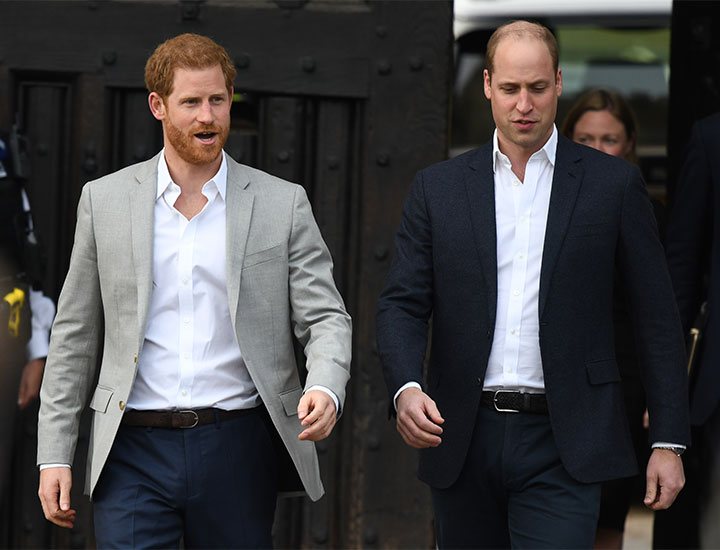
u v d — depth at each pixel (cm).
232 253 1343
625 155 1955
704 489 1783
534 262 1397
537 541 1388
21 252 1712
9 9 1803
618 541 1847
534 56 1354
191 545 1384
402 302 1440
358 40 1803
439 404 1435
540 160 1409
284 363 1372
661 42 3322
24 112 1827
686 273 1698
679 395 1405
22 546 1866
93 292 1383
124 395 1340
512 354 1397
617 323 1745
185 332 1351
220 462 1352
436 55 1802
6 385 1731
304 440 1313
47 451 1373
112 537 1338
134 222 1348
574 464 1377
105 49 1803
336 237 1834
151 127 1827
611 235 1395
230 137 1848
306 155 1836
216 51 1327
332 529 1875
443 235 1418
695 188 1684
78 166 1823
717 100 1894
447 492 1452
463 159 1450
